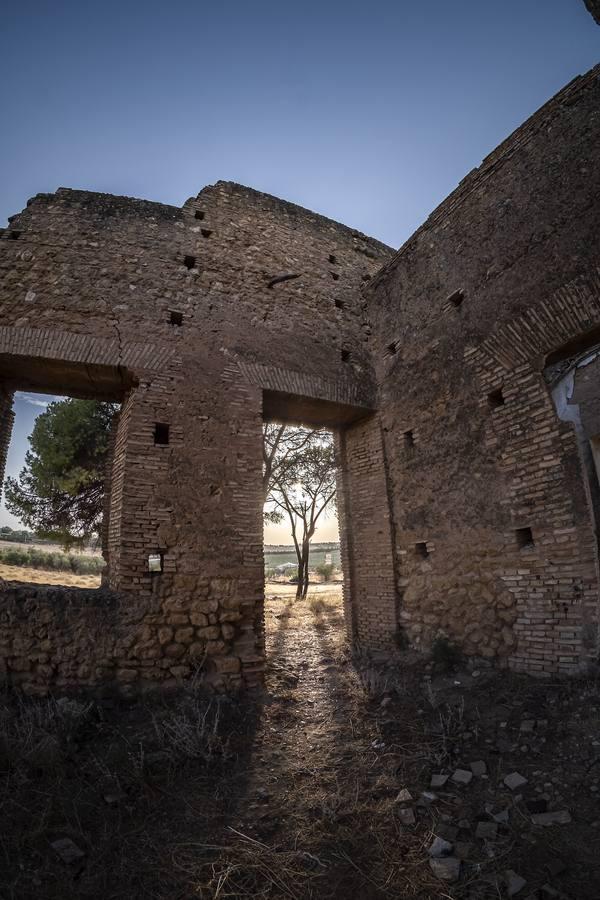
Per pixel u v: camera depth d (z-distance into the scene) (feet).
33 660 18.33
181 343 24.29
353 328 30.55
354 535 29.25
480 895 9.05
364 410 29.17
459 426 23.52
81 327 22.81
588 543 17.47
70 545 47.62
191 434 22.97
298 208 32.14
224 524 22.35
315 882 9.62
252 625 21.63
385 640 25.71
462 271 24.73
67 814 11.39
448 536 23.29
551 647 18.08
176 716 16.81
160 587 20.36
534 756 13.53
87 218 25.34
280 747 15.62
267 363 26.25
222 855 10.31
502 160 23.36
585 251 18.93
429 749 14.56
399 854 10.33
